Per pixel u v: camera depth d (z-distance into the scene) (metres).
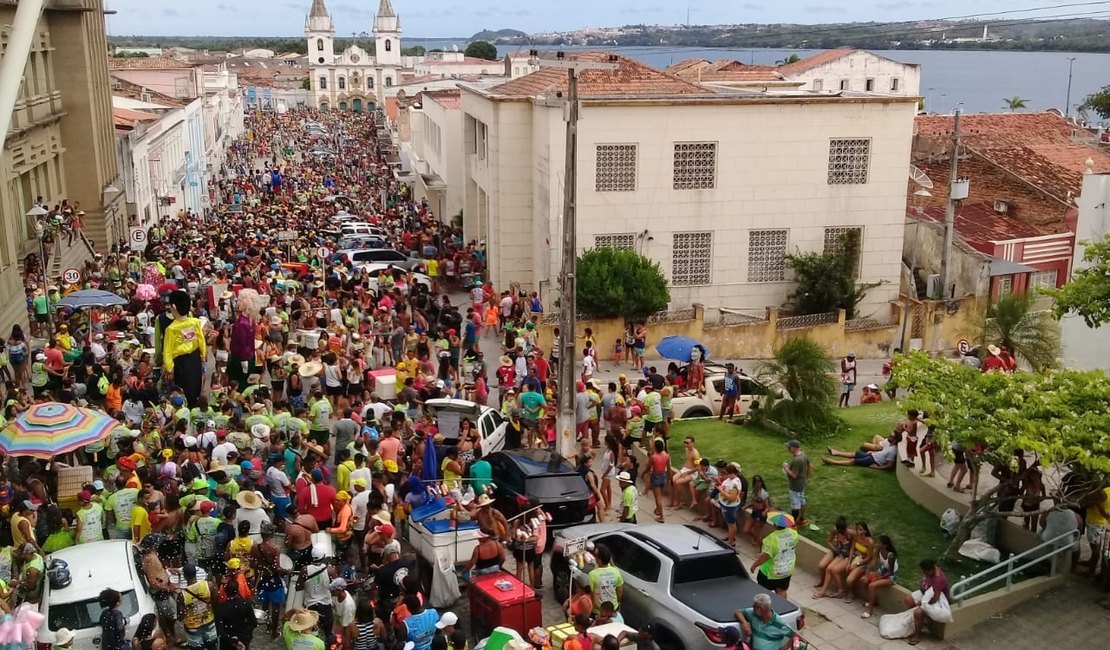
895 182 33.12
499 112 35.00
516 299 32.97
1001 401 14.81
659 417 20.89
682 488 18.91
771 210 32.66
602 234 31.91
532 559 15.41
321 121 141.38
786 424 21.64
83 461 18.33
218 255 36.72
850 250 33.22
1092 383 14.89
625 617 13.80
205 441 17.33
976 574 14.66
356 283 32.53
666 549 13.64
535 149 34.53
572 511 16.78
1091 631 14.21
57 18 37.53
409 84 131.12
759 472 19.53
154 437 17.53
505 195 35.66
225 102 98.56
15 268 27.97
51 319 24.12
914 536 16.86
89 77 38.41
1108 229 27.34
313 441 18.66
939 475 18.50
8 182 29.31
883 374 29.25
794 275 33.34
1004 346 24.48
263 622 14.01
